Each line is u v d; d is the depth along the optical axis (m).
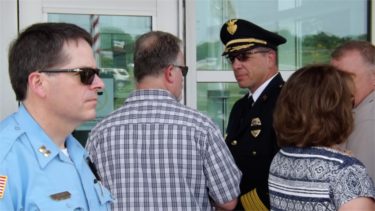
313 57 3.13
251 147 2.00
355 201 1.23
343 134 1.33
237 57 2.10
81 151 1.17
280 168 1.41
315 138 1.32
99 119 2.77
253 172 1.98
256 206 1.97
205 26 2.98
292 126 1.35
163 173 1.61
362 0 3.18
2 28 2.61
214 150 1.61
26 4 2.67
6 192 0.96
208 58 2.99
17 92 1.06
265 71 2.09
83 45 1.07
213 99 3.01
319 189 1.27
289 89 1.39
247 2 3.03
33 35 1.03
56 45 1.02
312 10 3.12
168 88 1.70
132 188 1.63
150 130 1.63
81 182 1.12
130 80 2.84
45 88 1.03
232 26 2.13
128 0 2.81
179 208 1.61
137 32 2.85
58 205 1.01
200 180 1.63
